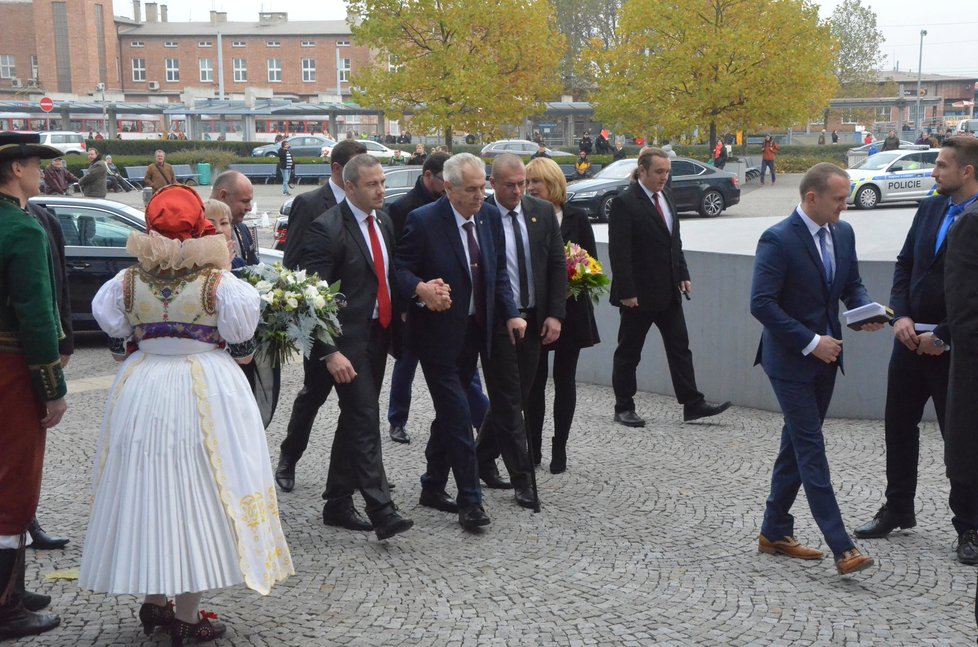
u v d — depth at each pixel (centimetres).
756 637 415
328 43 8194
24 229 396
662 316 777
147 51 8506
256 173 4088
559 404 654
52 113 5831
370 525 551
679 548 523
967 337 455
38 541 515
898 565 497
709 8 3384
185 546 372
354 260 520
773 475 512
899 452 531
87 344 1141
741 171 3747
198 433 377
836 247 492
